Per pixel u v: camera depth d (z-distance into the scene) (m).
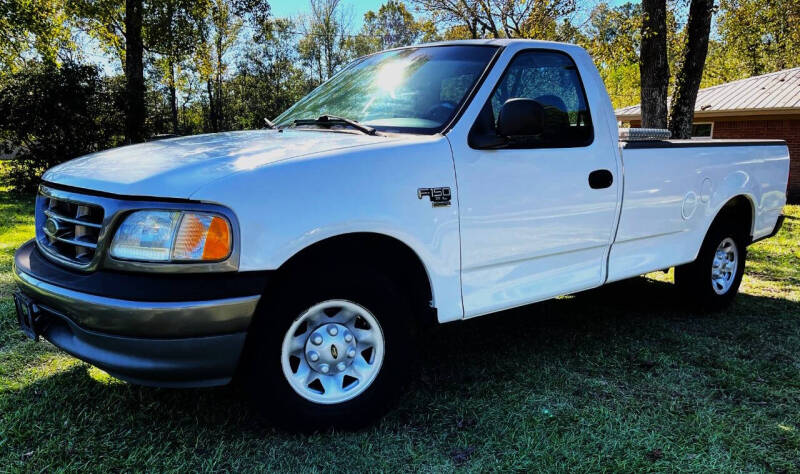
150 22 21.58
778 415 3.23
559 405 3.25
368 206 2.76
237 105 52.88
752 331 4.66
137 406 3.07
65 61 17.97
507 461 2.69
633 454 2.77
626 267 4.12
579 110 3.78
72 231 2.71
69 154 16.39
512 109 3.03
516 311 5.05
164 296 2.37
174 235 2.41
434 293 3.08
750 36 39.44
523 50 3.56
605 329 4.61
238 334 2.49
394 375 2.97
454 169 3.07
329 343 2.82
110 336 2.40
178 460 2.60
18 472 2.46
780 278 6.81
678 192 4.36
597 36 12.91
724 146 4.82
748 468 2.70
